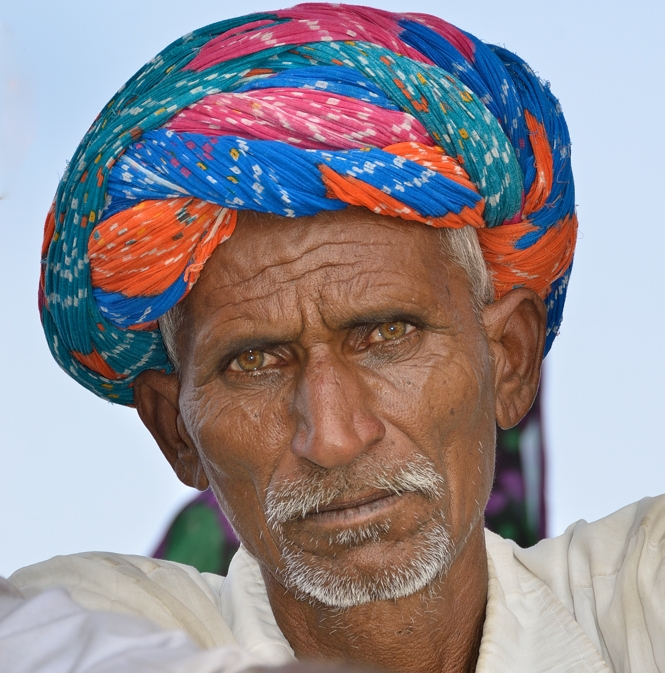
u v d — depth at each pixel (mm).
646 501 6410
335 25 5359
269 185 5078
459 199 5371
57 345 6301
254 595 5953
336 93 5211
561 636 5703
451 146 5348
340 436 5098
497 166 5445
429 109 5273
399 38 5488
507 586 6008
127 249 5387
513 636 5664
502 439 8922
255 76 5301
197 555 8719
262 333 5320
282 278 5289
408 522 5234
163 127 5270
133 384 6426
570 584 6195
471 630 5734
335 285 5266
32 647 2410
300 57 5309
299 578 5320
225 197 5145
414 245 5406
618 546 6223
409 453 5254
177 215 5301
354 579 5223
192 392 5641
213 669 2143
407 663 5559
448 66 5543
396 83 5254
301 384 5293
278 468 5352
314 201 5156
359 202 5176
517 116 5691
